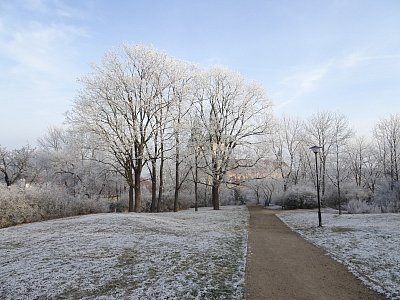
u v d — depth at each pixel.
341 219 26.81
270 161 47.75
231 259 13.25
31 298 9.15
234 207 51.62
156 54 33.34
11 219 27.00
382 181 47.22
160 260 12.79
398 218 25.19
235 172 45.38
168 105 33.88
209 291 9.51
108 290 9.65
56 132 62.47
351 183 55.81
